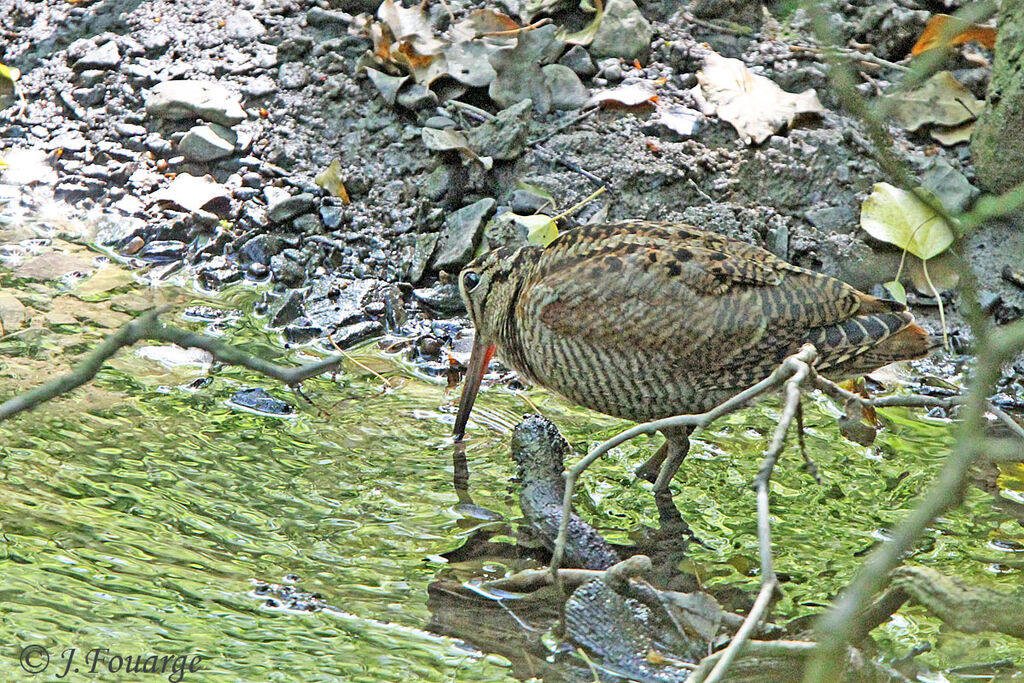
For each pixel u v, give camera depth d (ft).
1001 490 29.25
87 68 43.37
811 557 26.73
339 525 27.48
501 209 39.37
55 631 23.27
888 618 23.35
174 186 40.16
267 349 34.81
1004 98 36.78
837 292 28.43
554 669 23.11
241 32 44.21
